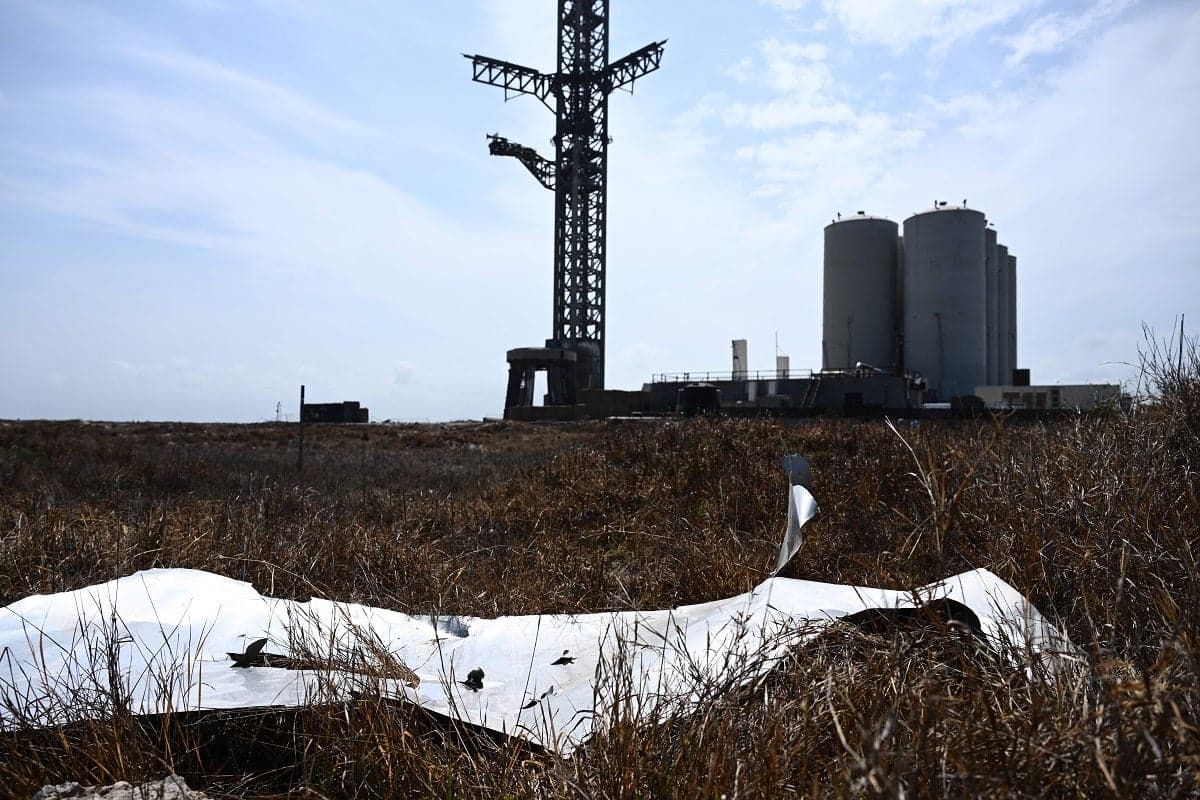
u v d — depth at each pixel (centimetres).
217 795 270
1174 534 389
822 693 265
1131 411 641
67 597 431
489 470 1669
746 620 334
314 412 6178
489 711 312
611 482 1127
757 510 888
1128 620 312
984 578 385
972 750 205
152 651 360
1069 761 191
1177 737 193
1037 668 255
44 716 302
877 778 176
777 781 217
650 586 616
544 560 705
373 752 275
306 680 328
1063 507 484
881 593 392
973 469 287
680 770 238
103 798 239
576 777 240
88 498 1091
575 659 368
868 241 5866
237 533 733
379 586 608
